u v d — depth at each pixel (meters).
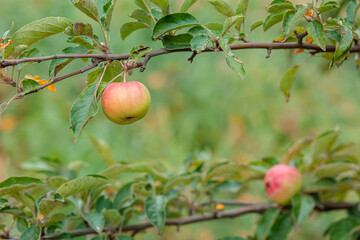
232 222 2.23
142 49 1.21
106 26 1.21
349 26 1.25
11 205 1.35
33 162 1.50
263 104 2.97
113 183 1.43
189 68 3.11
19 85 1.19
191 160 1.50
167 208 1.44
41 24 1.19
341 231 1.38
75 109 1.18
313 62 2.90
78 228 1.33
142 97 1.24
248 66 3.07
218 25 1.26
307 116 2.96
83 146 2.48
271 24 1.29
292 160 1.49
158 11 1.25
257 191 2.04
